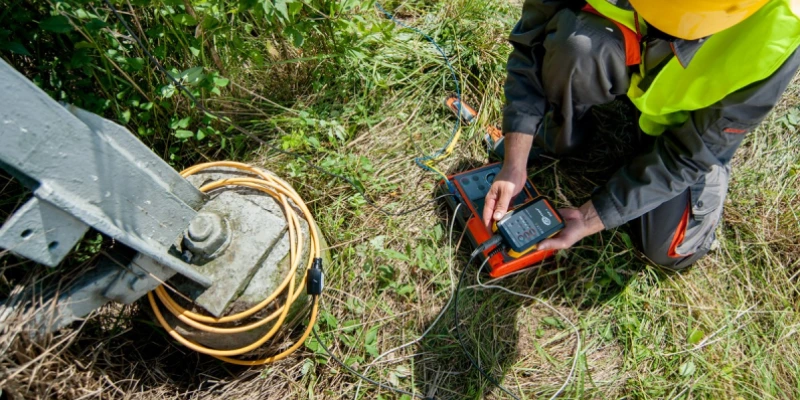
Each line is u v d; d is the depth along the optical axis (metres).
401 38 2.29
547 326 1.82
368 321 1.74
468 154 2.09
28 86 0.79
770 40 1.26
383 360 1.70
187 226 1.29
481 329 1.78
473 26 2.34
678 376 1.75
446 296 1.81
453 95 2.22
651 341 1.81
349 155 1.96
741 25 1.32
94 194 0.98
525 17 1.68
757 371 1.76
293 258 1.42
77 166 0.92
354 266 1.80
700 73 1.39
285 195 1.54
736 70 1.32
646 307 1.86
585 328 1.81
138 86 1.64
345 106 2.11
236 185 1.54
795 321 1.84
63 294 1.12
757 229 1.98
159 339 1.59
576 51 1.50
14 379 1.11
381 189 1.96
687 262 1.87
